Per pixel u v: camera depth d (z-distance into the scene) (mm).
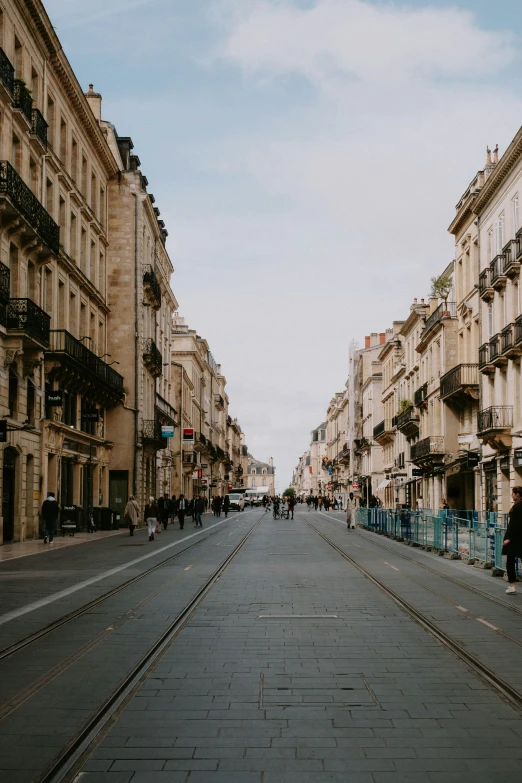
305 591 15398
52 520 28828
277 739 6402
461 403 46938
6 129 27828
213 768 5758
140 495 47250
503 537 18109
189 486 79250
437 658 9383
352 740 6387
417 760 5938
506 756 6027
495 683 8195
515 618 12258
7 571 19047
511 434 35938
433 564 21891
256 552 25859
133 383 46719
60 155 36812
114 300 47344
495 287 38062
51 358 32438
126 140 51312
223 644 10188
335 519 61781
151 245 54625
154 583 16672
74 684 8109
